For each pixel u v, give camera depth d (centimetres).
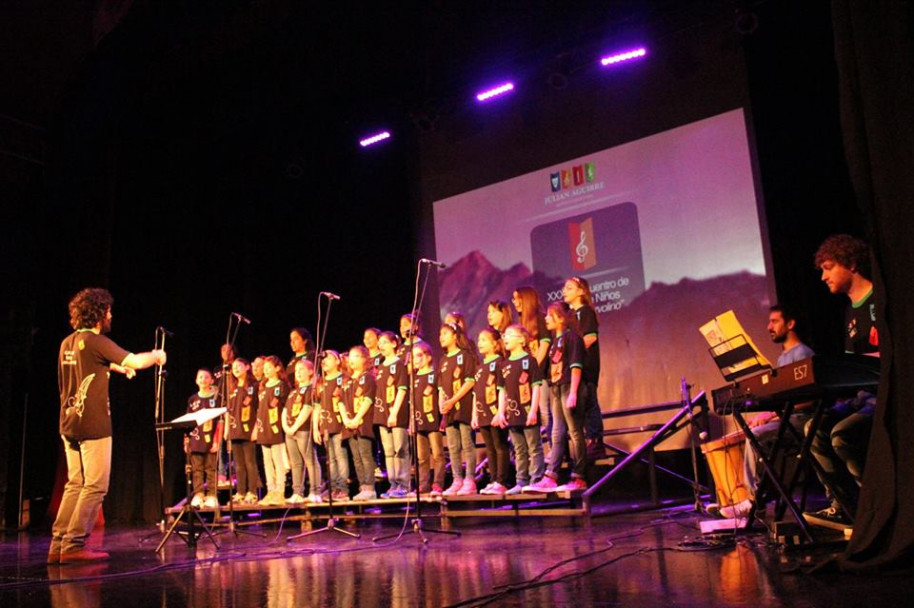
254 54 753
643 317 647
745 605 207
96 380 424
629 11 680
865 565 228
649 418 632
